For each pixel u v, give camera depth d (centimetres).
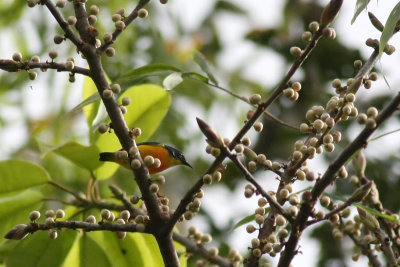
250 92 1667
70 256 756
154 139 1541
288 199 584
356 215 739
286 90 550
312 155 595
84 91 813
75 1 619
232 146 545
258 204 606
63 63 591
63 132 1434
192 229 772
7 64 579
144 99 823
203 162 1594
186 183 1623
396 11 582
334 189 1316
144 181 584
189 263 1078
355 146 512
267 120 1653
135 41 1567
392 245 705
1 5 1513
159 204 596
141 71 793
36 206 791
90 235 769
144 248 770
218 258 761
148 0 633
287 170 612
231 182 1616
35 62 588
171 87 711
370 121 504
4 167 775
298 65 546
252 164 612
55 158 1260
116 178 1326
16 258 746
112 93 588
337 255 1420
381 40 579
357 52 1638
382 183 1431
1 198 782
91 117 816
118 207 796
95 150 798
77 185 1256
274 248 574
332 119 584
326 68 1656
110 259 766
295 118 1634
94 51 601
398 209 1413
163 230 582
